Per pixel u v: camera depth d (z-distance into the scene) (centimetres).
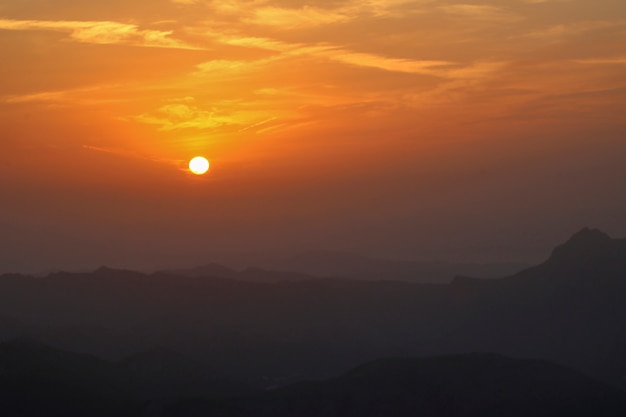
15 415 10612
